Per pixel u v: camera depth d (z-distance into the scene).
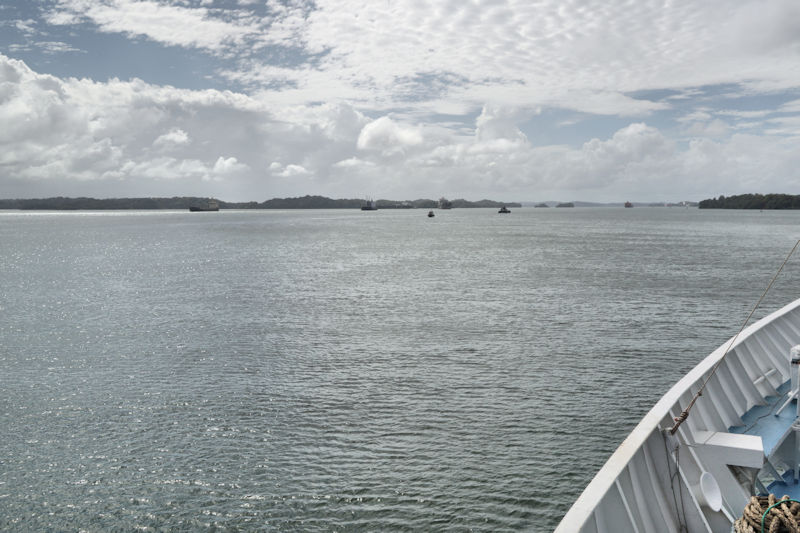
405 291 55.72
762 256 90.00
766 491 7.65
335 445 20.33
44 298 53.22
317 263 84.38
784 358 12.23
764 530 5.22
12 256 101.75
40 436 21.17
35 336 36.91
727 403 9.58
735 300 48.69
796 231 171.12
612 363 29.58
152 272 74.38
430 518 16.09
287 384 26.70
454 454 19.50
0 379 27.80
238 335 36.75
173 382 27.19
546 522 15.85
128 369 29.33
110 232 193.38
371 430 21.48
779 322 13.62
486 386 26.14
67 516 16.39
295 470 18.64
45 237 164.62
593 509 5.21
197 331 38.06
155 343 34.78
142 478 18.28
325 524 15.96
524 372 28.17
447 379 27.23
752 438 7.34
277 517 16.27
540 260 86.25
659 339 34.62
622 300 48.91
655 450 7.05
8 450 20.09
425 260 87.81
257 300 50.81
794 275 65.44
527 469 18.47
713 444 7.20
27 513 16.52
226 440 20.78
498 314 43.16
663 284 58.81
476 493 17.19
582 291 54.31
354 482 17.91
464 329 38.00
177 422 22.39
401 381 27.02
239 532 15.67
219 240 142.62
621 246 114.25
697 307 45.38
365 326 39.28
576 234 163.00
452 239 141.62
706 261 82.62
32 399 24.97
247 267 79.38
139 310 46.31
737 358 10.85
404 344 34.03
